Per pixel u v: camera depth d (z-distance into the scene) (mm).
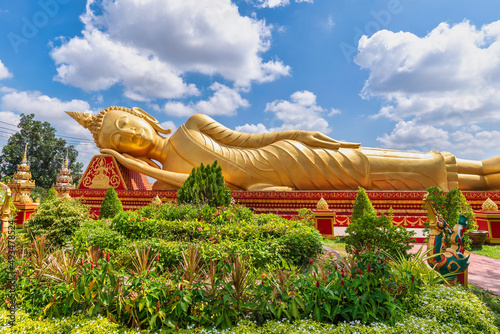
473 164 15586
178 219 8422
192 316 4105
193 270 4875
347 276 4570
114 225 8055
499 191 13617
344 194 14133
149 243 6355
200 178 9969
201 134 16797
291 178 15445
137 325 4094
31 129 36688
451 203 7609
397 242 6730
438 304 4531
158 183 17531
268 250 6473
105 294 4281
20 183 15656
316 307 4230
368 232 6859
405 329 3855
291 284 4469
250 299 4527
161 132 17672
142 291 4129
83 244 7133
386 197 13969
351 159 15164
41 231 8125
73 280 4566
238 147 16688
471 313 4305
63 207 8672
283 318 4195
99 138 16781
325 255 7754
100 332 3852
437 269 5781
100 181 16547
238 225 7801
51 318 4289
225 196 10094
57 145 38688
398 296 4609
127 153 16922
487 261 8672
